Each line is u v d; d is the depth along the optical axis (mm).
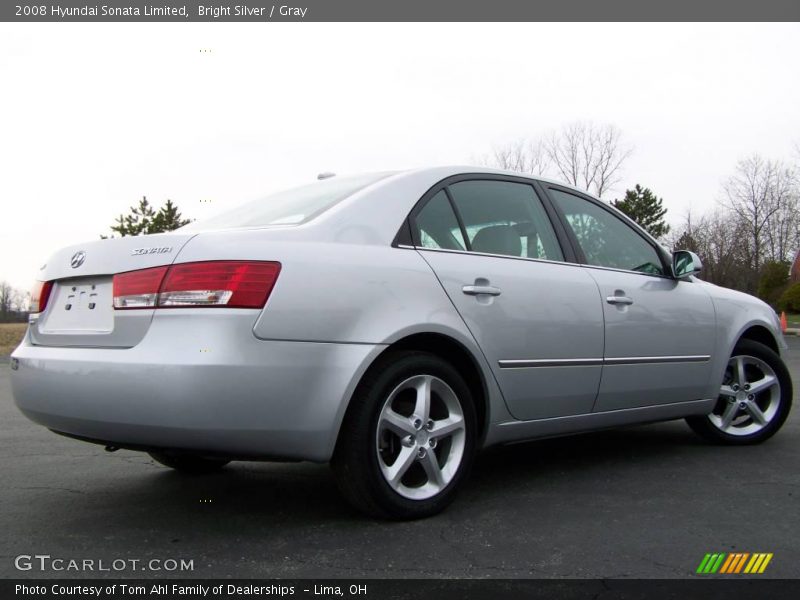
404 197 3221
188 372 2479
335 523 2943
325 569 2439
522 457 4285
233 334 2531
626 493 3436
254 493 3463
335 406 2699
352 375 2730
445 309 3072
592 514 3080
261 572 2414
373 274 2889
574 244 3873
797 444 4715
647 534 2812
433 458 3014
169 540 2748
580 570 2438
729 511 3133
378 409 2828
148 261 2709
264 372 2559
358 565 2475
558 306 3547
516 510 3139
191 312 2551
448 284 3123
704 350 4352
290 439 2629
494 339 3248
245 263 2607
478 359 3180
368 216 3062
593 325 3697
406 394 3037
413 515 2949
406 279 2984
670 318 4148
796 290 34750
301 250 2762
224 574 2402
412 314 2938
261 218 3299
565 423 3643
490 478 3746
